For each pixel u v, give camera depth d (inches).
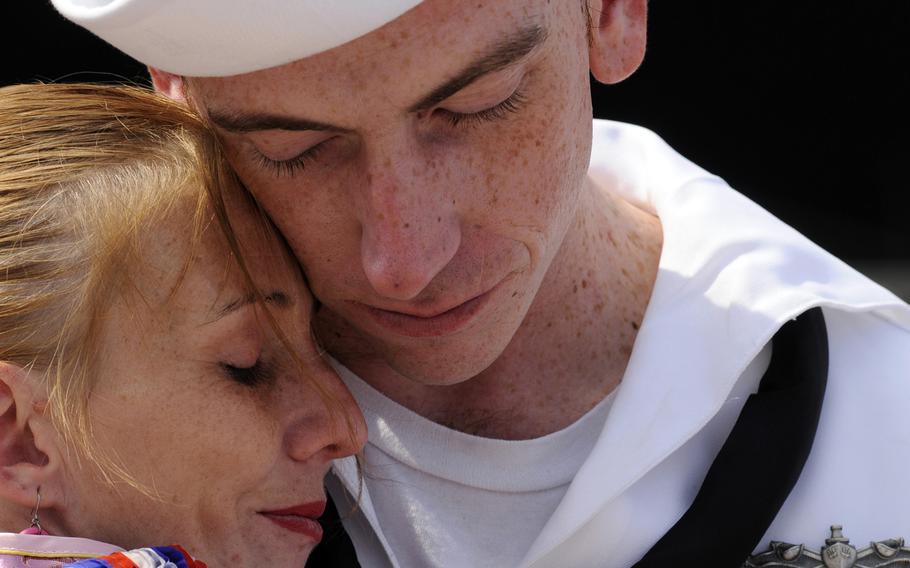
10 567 49.8
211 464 54.6
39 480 52.6
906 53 149.9
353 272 54.6
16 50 139.4
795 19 151.9
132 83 65.3
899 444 63.6
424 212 50.3
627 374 62.9
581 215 65.7
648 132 78.0
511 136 51.6
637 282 69.2
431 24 46.3
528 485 63.6
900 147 149.7
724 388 61.7
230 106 49.1
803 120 152.8
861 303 64.2
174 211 54.2
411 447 64.7
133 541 54.7
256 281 55.5
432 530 63.7
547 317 65.1
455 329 55.0
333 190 52.1
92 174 54.4
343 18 44.6
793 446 60.7
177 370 53.4
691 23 153.2
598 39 57.4
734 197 69.7
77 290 52.4
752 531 59.2
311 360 58.7
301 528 58.8
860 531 62.3
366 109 47.6
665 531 61.1
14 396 52.1
